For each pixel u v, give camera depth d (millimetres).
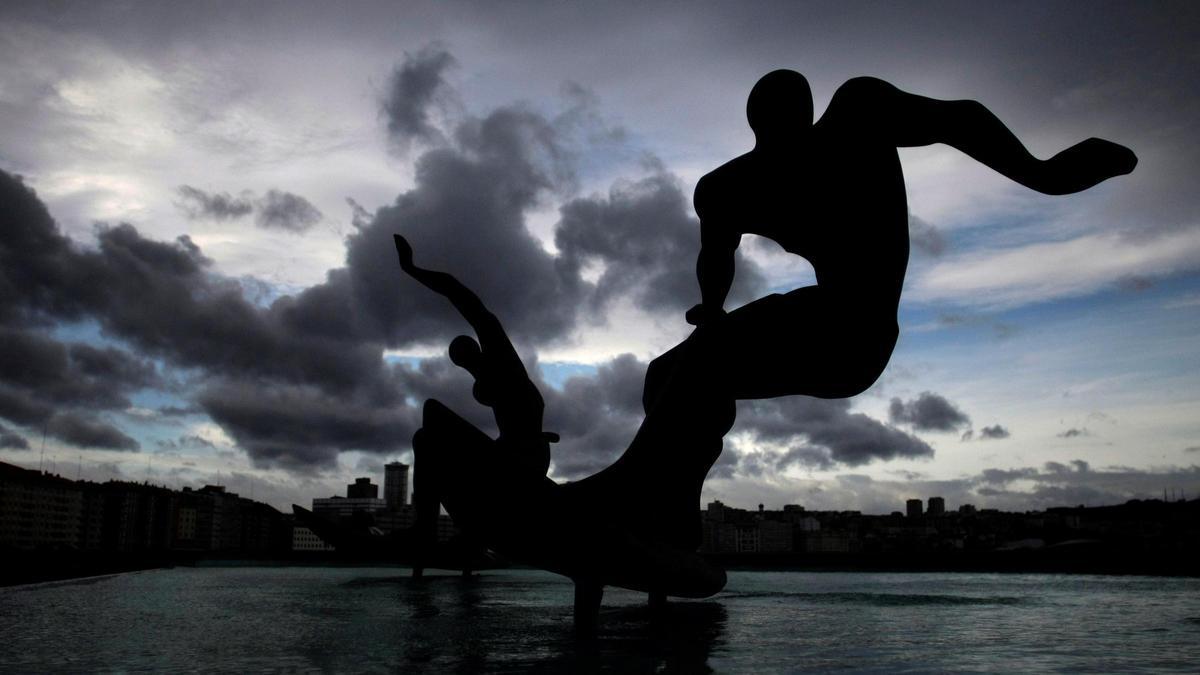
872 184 2994
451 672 2047
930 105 2984
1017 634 3041
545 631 3121
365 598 5629
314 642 2771
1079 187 2959
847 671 2064
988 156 2975
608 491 2975
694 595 3156
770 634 3012
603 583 2945
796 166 3090
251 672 2086
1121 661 2275
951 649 2551
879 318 2938
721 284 3359
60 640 2939
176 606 4883
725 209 3248
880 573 14773
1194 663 2244
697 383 3027
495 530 2773
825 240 3020
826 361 2953
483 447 2709
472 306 4152
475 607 4645
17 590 7316
